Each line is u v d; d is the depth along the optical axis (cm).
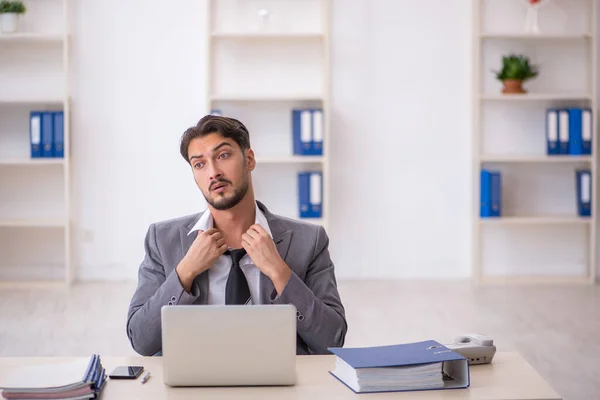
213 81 643
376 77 648
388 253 661
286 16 641
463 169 656
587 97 626
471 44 648
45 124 616
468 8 646
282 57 645
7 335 485
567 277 659
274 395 192
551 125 632
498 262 667
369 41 646
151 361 221
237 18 640
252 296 233
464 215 660
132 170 646
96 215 646
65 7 618
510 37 639
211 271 233
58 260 650
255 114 647
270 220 245
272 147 648
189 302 228
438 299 586
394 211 658
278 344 198
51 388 186
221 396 192
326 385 199
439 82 650
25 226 645
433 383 197
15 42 632
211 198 224
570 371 416
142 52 639
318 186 624
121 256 650
